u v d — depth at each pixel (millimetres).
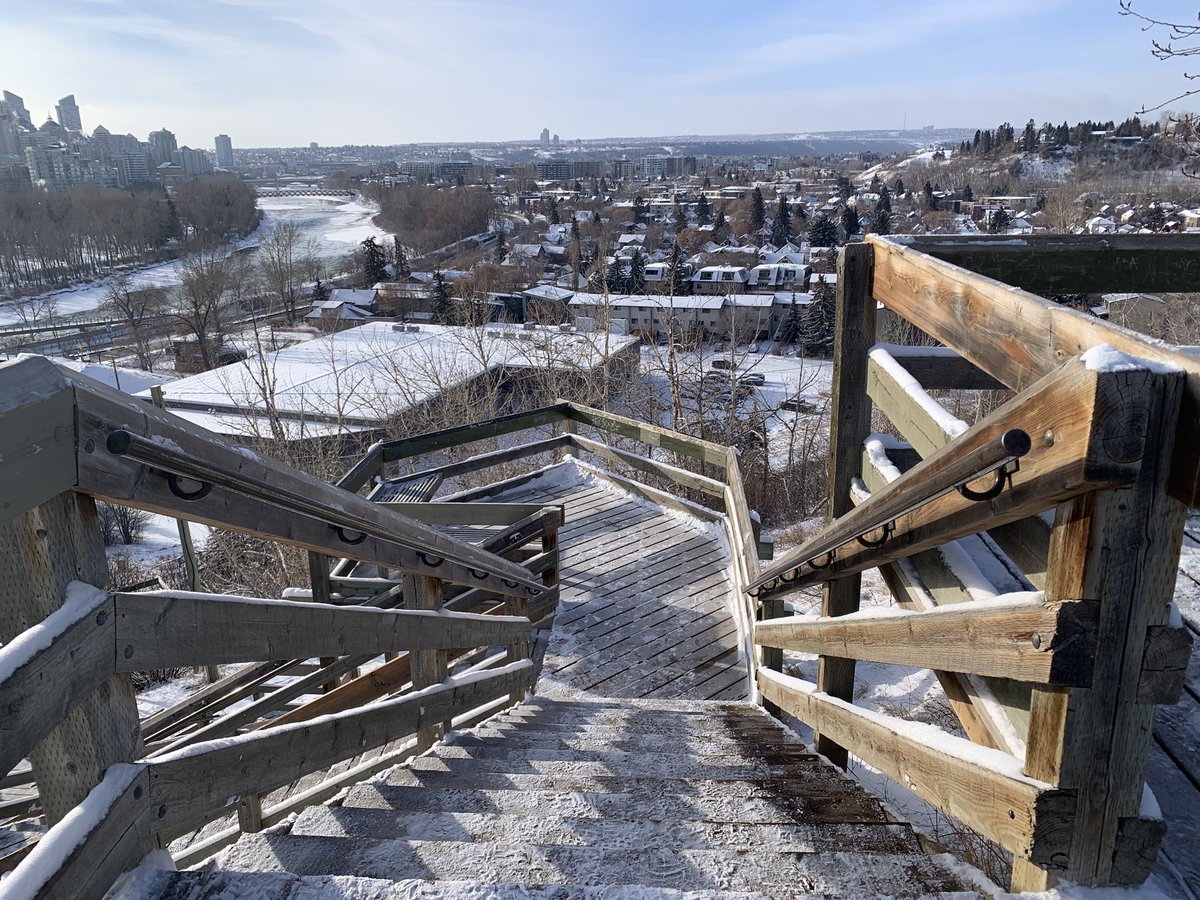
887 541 2043
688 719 3709
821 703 2734
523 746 3189
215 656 1522
